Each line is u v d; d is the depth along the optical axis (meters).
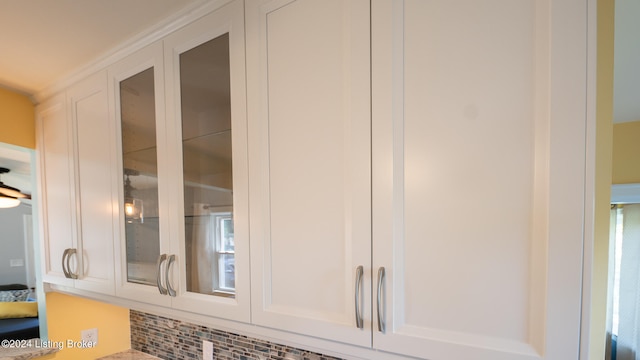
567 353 0.55
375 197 0.72
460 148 0.65
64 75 1.53
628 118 2.30
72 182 1.55
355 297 0.73
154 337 1.72
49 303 1.85
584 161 0.55
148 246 1.24
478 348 0.62
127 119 1.30
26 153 1.98
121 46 1.25
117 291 1.32
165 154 1.13
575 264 0.55
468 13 0.64
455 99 0.65
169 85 1.11
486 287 0.62
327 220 0.79
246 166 0.92
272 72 0.88
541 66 0.58
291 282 0.85
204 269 1.06
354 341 0.75
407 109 0.70
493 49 0.62
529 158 0.59
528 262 0.59
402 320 0.70
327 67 0.79
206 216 1.05
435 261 0.67
